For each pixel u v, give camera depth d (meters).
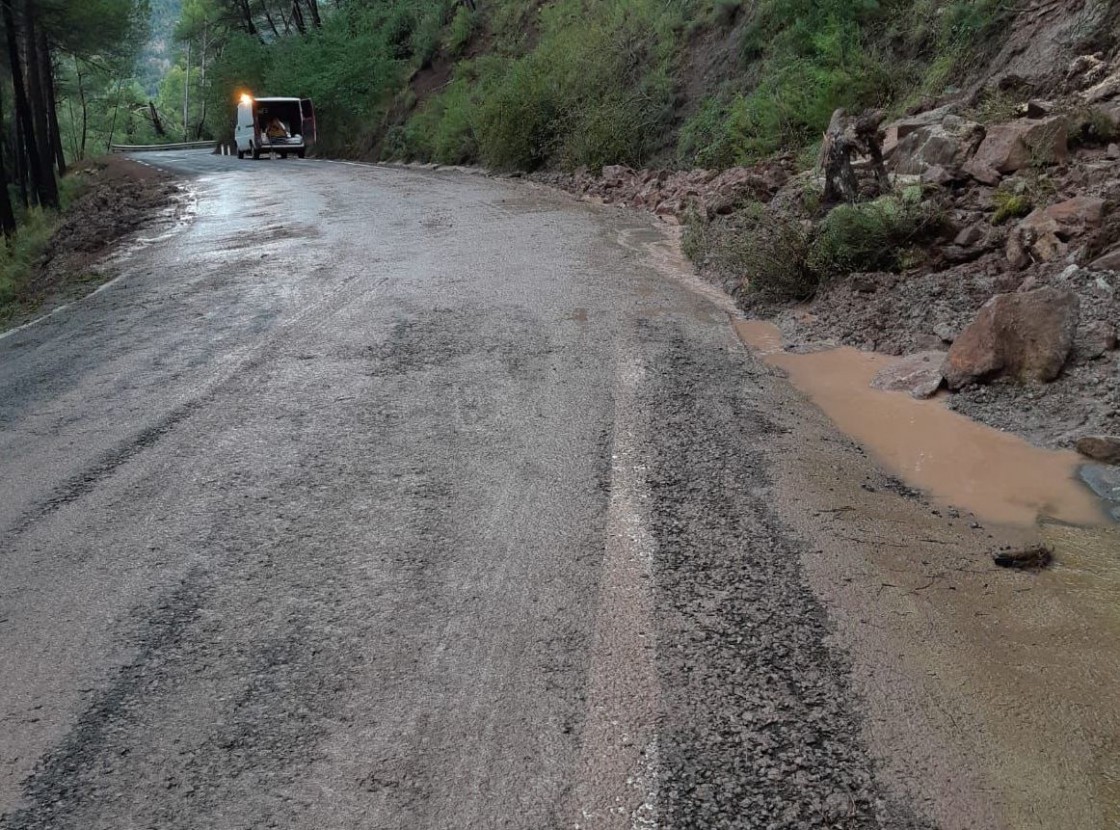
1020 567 3.64
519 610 3.37
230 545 3.98
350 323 7.75
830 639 3.13
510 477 4.52
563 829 2.35
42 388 6.68
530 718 2.77
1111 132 8.16
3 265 16.91
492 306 8.07
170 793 2.53
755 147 14.92
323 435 5.22
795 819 2.35
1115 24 9.73
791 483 4.39
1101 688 2.86
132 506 4.44
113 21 30.23
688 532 3.92
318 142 43.97
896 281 7.43
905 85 13.42
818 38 14.80
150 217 18.14
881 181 9.21
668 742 2.65
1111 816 2.35
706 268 9.45
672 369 6.16
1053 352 5.34
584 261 10.15
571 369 6.20
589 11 27.19
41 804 2.51
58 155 39.59
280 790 2.52
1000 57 11.23
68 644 3.30
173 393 6.21
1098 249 6.34
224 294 9.48
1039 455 4.68
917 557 3.71
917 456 4.77
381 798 2.47
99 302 9.99
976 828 2.32
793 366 6.39
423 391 5.89
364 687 2.96
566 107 23.06
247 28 61.94
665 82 20.05
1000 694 2.83
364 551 3.86
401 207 16.31
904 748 2.60
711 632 3.19
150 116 92.50
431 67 38.06
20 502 4.59
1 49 30.67
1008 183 7.94
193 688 3.00
